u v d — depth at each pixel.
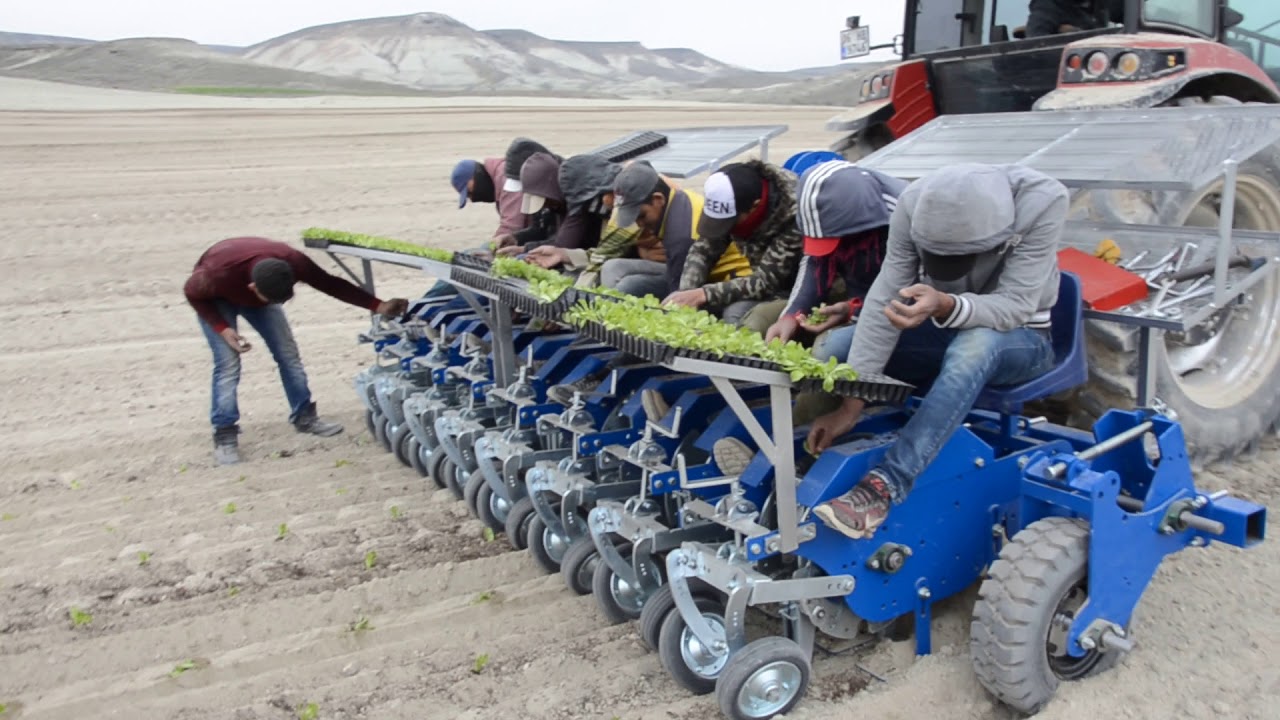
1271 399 5.26
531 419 4.96
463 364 5.95
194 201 13.93
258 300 6.23
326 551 5.05
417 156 17.58
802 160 4.56
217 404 6.21
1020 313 3.56
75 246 11.80
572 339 5.36
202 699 3.86
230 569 4.88
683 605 3.58
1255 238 4.19
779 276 4.54
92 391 7.67
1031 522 3.63
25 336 8.98
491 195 7.41
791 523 3.41
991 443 4.20
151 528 5.35
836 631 3.70
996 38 6.75
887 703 3.55
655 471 3.99
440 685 3.88
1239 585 4.18
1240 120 4.07
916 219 3.48
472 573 4.76
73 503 5.71
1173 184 3.92
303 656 4.16
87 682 4.03
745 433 3.95
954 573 3.78
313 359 8.35
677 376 4.61
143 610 4.53
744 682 3.41
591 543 4.41
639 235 5.47
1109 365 4.56
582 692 3.77
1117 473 3.53
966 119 5.40
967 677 3.66
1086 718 3.35
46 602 4.61
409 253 5.66
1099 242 4.62
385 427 6.47
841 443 3.83
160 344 8.80
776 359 3.34
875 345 3.71
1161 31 5.89
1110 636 3.46
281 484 5.95
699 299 4.59
